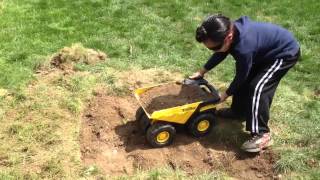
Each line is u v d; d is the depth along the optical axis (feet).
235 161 5.05
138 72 6.43
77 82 6.15
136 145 5.23
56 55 6.61
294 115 5.66
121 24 7.70
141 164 4.97
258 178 4.89
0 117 5.53
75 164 4.95
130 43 7.15
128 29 7.56
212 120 5.21
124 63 6.63
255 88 4.82
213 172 4.89
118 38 7.29
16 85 6.08
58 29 7.50
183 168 4.96
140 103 5.13
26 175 4.79
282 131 5.41
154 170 4.87
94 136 5.36
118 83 6.15
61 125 5.47
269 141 5.13
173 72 6.50
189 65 6.65
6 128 5.38
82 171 4.87
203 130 5.24
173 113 4.95
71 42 7.14
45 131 5.35
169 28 7.64
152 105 5.13
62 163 4.95
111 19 7.86
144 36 7.36
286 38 4.85
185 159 5.04
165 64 6.65
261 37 4.75
